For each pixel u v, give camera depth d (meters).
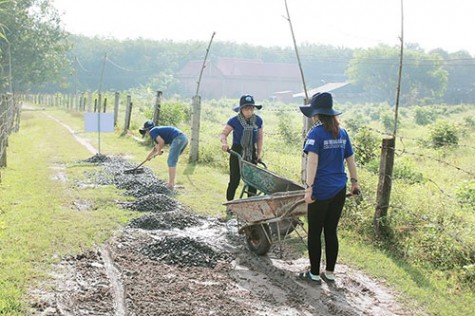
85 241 7.11
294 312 5.31
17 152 15.83
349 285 6.09
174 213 8.64
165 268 6.35
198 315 5.05
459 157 17.80
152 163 14.40
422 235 7.23
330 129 5.80
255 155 8.83
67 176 12.08
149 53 109.75
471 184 10.28
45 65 53.78
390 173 7.48
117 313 5.03
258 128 8.75
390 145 7.43
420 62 92.31
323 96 5.87
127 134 21.48
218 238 7.81
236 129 8.66
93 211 8.86
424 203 8.71
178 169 13.46
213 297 5.52
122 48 105.94
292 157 14.46
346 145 6.07
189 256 6.65
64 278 5.79
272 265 6.68
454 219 8.09
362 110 68.38
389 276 6.32
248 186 8.30
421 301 5.64
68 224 7.86
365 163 13.59
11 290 5.21
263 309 5.34
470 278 6.19
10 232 7.12
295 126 27.41
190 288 5.74
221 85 95.50
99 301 5.25
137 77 102.75
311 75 126.12
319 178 5.86
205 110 42.88
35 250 6.52
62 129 24.92
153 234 7.84
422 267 6.67
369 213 8.05
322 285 6.06
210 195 10.55
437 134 21.69
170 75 96.69
